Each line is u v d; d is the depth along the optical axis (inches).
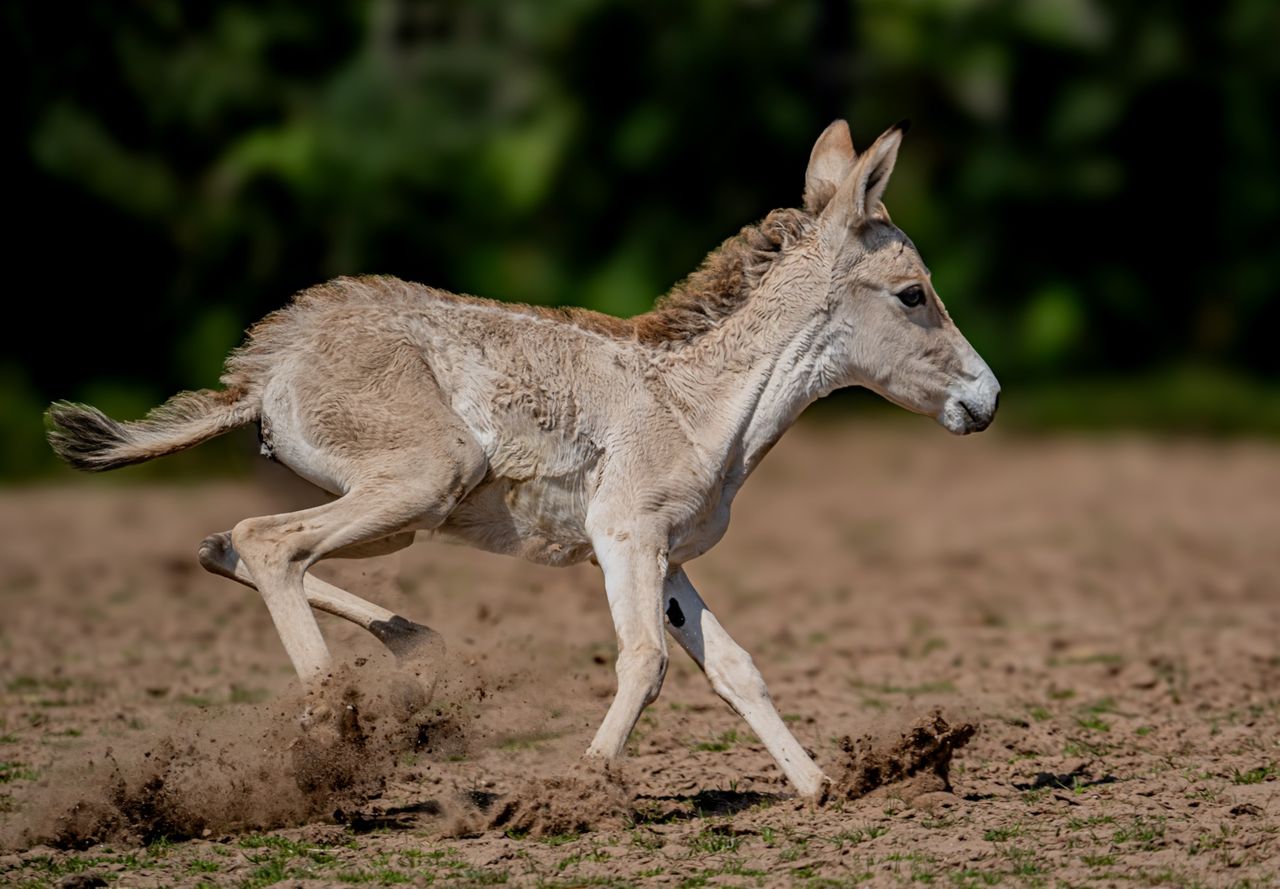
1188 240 2260.1
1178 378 2197.3
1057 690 737.0
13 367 1894.7
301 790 520.1
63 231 1902.1
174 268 1939.0
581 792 511.8
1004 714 682.8
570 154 2058.3
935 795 536.1
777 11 2064.5
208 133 1940.2
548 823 508.1
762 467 1793.8
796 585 1097.4
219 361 1892.2
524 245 2063.2
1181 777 568.1
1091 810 524.7
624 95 2085.4
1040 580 1103.6
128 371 1935.3
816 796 534.9
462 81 2044.8
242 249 1924.2
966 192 2166.6
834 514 1486.2
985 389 580.1
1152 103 2196.1
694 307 570.9
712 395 565.9
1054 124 2159.2
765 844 493.4
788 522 1437.0
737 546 1298.0
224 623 930.1
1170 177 2230.6
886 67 2121.1
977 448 1909.4
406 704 538.3
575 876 462.9
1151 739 636.1
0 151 1856.5
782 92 2076.8
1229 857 464.8
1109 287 2224.4
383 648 597.3
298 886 454.0
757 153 2085.4
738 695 548.7
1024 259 2212.1
